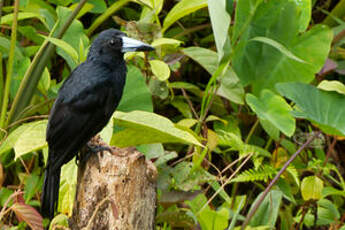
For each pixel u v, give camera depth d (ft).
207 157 29.63
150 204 21.84
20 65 30.48
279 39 34.78
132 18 37.58
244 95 35.47
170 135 24.18
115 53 27.12
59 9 31.81
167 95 31.04
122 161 21.35
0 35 34.58
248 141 35.53
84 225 21.75
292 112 28.78
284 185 31.37
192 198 25.80
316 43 34.35
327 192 30.35
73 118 25.03
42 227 24.00
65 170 25.44
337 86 29.53
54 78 36.96
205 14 37.14
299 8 34.35
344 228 28.71
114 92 26.73
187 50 32.04
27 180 28.58
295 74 34.86
